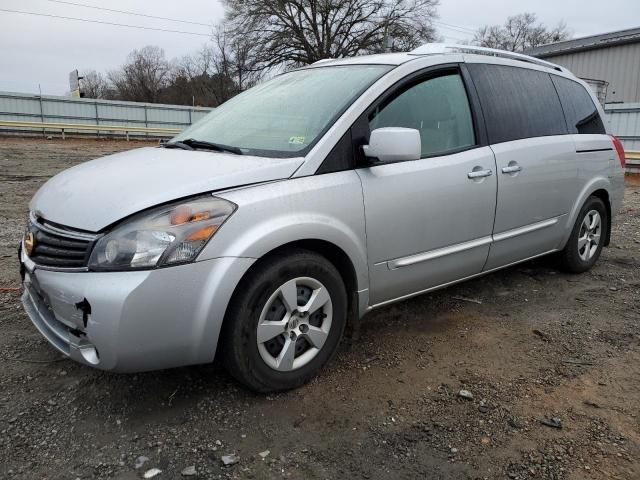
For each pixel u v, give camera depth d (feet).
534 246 13.50
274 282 8.53
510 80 13.00
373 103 10.05
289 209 8.57
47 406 8.61
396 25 122.93
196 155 9.67
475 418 8.46
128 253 7.52
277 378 8.87
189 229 7.73
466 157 11.29
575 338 11.37
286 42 121.90
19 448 7.60
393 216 9.96
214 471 7.20
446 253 11.10
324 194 9.00
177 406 8.66
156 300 7.51
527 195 12.69
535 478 7.13
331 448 7.71
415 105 10.78
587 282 15.02
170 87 205.46
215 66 169.89
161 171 8.76
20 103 88.89
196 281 7.75
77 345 7.87
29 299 9.55
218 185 8.25
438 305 13.09
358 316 9.98
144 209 7.77
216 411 8.54
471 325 11.97
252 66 125.80
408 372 9.87
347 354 10.53
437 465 7.38
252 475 7.13
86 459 7.41
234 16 124.57
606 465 7.38
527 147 12.67
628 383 9.54
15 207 26.30
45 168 43.91
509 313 12.69
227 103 12.96
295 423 8.29
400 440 7.91
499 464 7.41
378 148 9.23
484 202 11.59
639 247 19.38
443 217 10.83
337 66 11.87
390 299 10.54
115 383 9.29
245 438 7.90
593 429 8.18
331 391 9.20
